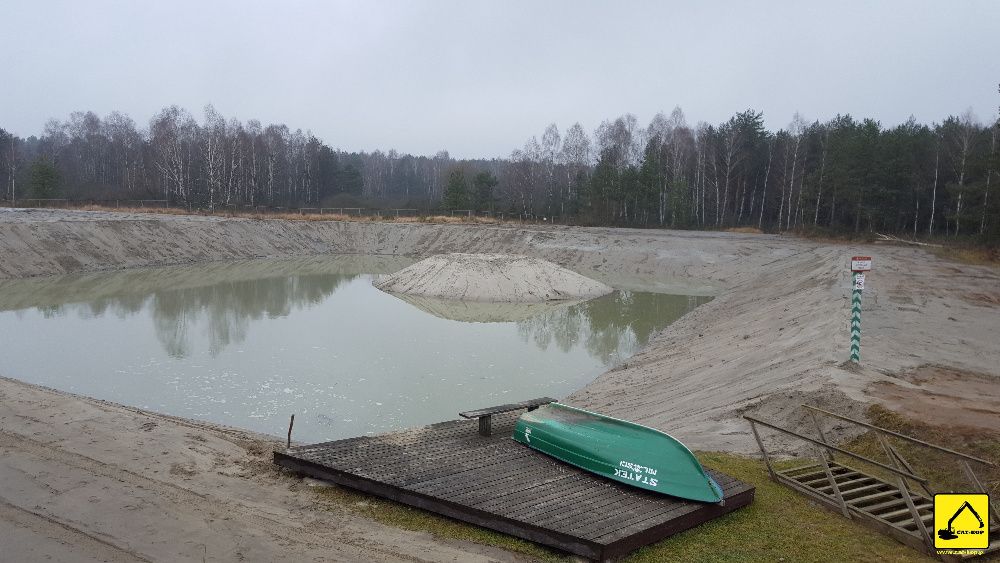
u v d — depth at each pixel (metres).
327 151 103.94
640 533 7.46
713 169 76.94
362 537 7.85
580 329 28.78
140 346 22.86
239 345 23.42
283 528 8.09
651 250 51.31
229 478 9.75
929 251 43.78
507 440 10.83
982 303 24.00
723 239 55.31
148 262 47.84
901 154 55.25
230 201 80.19
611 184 73.50
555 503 8.27
